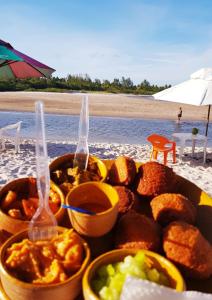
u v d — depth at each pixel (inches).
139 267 46.0
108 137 642.8
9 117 901.2
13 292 45.1
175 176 75.1
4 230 57.8
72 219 54.9
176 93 346.3
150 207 70.0
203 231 66.1
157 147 383.2
